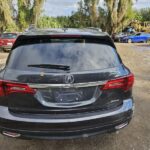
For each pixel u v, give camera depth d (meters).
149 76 9.23
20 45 3.58
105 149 3.90
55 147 3.97
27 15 42.03
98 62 3.48
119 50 20.92
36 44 3.53
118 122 3.44
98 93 3.32
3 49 18.48
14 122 3.21
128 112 3.53
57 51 3.45
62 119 3.19
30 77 3.19
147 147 3.96
